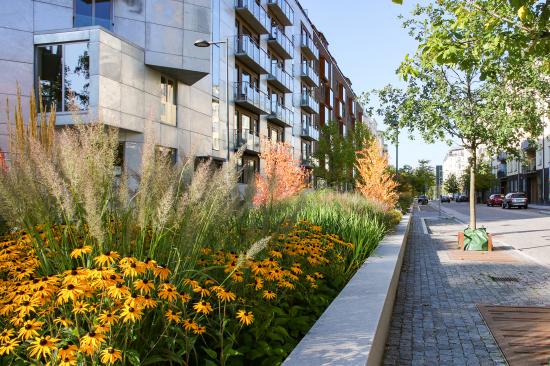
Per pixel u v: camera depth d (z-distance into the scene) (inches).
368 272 245.9
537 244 579.5
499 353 188.9
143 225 118.7
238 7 1153.4
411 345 199.3
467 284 332.8
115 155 131.6
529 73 482.9
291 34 1657.2
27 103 671.1
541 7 180.7
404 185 1641.2
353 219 364.8
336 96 2415.1
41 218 120.3
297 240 213.9
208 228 143.2
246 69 1232.8
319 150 1563.7
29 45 682.2
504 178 2878.9
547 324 226.1
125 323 101.4
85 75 674.2
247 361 124.3
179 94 862.5
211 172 143.6
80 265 128.4
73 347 85.9
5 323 107.4
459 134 551.2
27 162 125.3
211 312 135.0
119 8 754.2
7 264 124.9
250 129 1267.2
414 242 620.1
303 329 149.9
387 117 601.9
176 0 794.8
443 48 211.2
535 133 542.6
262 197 193.6
